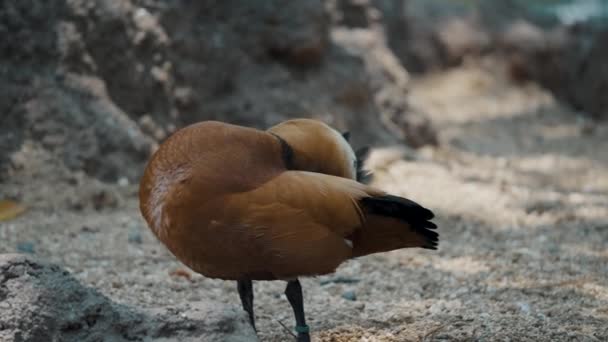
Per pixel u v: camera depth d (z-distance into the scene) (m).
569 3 27.09
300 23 15.80
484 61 23.83
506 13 24.75
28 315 6.33
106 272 10.15
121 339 6.54
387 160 15.59
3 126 12.85
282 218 6.67
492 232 12.56
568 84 23.56
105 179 13.13
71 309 6.52
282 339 8.30
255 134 7.07
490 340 8.04
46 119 13.02
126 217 12.20
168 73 14.24
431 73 23.73
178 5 14.59
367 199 7.06
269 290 9.88
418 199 13.95
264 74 15.69
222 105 14.97
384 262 11.04
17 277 6.50
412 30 23.75
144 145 13.64
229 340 6.55
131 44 13.98
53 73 13.38
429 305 9.26
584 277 10.39
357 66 16.83
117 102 13.86
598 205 14.23
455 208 13.63
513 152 18.97
